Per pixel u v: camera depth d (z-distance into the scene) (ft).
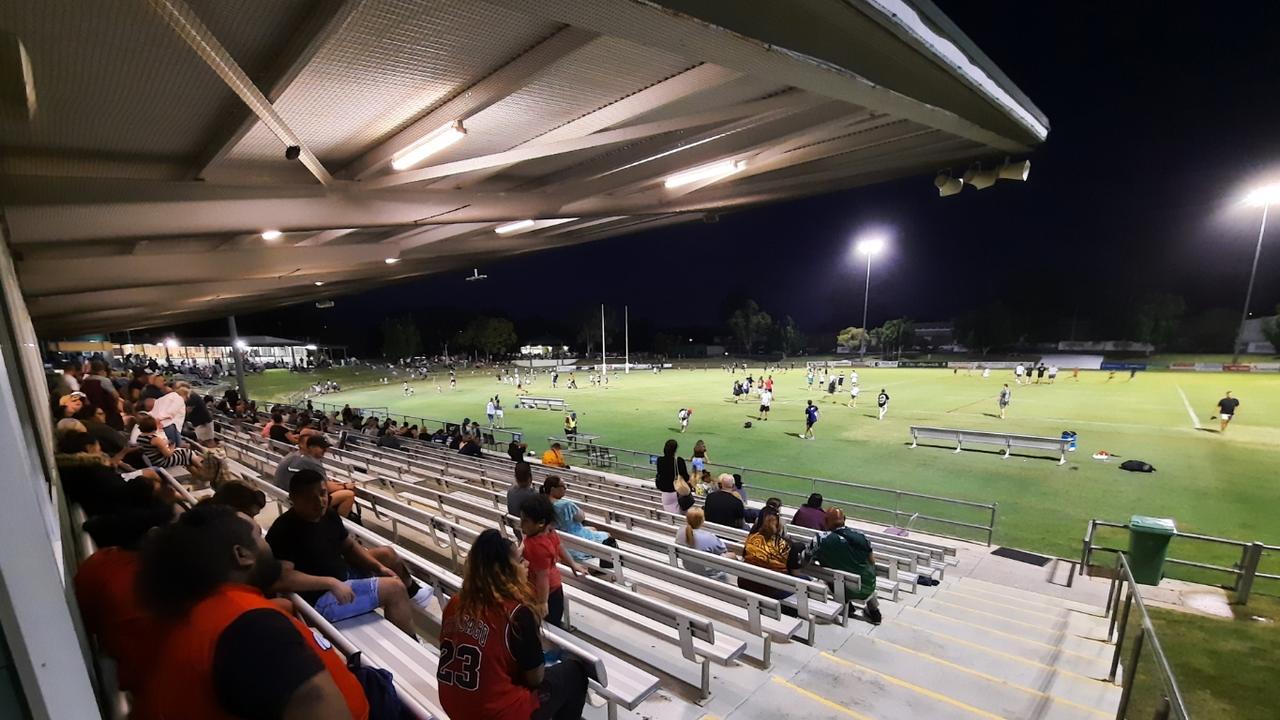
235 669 4.66
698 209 30.07
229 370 223.10
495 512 22.02
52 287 21.84
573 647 10.20
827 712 13.00
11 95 8.04
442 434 59.36
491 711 7.38
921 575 25.36
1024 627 20.56
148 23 7.93
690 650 12.89
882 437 63.62
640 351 410.93
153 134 12.75
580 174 23.17
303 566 11.68
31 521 4.33
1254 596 24.48
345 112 13.76
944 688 14.83
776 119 18.66
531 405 100.83
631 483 42.14
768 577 17.30
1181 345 268.00
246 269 26.76
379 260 32.27
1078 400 91.71
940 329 344.49
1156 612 23.07
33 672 4.24
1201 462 48.37
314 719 4.82
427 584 15.75
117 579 7.30
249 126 12.34
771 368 204.95
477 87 13.09
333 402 119.03
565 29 10.91
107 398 32.22
